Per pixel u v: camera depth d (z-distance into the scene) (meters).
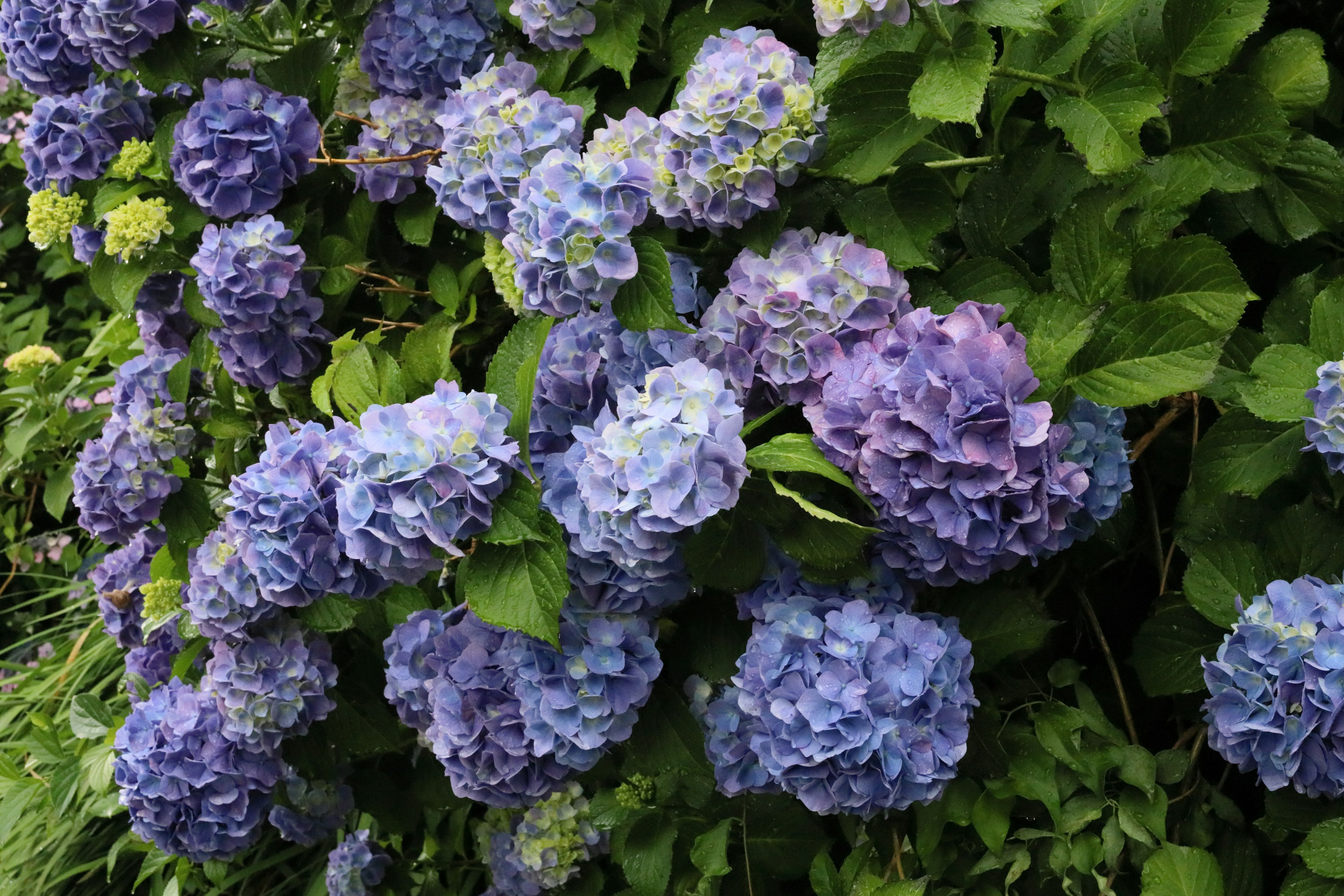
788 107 1.88
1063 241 1.91
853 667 1.85
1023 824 1.99
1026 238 2.00
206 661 2.31
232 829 2.20
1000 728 1.97
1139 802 1.95
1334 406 1.84
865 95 1.87
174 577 2.28
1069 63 1.90
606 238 1.85
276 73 2.20
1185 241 1.90
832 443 1.81
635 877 2.07
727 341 1.89
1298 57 2.00
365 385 1.91
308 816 2.30
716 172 1.87
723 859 2.00
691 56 2.07
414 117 2.18
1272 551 1.96
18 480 3.34
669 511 1.77
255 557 1.88
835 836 2.09
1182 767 1.98
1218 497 2.00
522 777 1.98
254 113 2.13
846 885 1.98
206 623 2.08
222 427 2.27
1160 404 2.08
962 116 1.80
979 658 1.95
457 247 2.27
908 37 1.88
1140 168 1.97
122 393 2.29
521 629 1.80
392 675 2.05
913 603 1.91
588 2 2.03
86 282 4.07
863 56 1.89
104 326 3.59
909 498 1.79
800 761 1.85
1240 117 1.95
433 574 2.16
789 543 1.85
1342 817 1.87
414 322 2.28
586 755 1.94
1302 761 1.85
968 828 2.00
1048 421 1.77
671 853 2.07
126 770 2.19
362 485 1.78
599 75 2.14
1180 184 1.97
